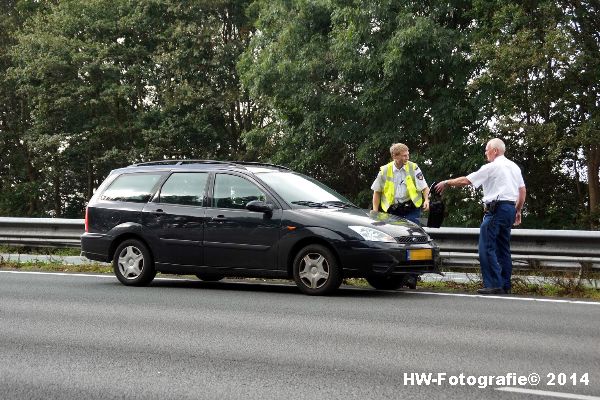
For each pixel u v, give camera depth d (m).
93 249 23.84
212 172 22.64
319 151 65.75
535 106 54.47
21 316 17.69
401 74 56.34
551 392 11.03
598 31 56.34
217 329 15.96
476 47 52.62
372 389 11.22
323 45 63.19
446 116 56.41
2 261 29.33
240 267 21.70
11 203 93.94
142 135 81.19
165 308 18.75
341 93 62.22
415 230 21.05
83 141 84.31
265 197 21.62
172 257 22.61
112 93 79.81
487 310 18.25
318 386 11.41
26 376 12.15
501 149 21.52
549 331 15.62
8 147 94.94
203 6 80.75
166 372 12.34
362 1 57.00
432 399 10.68
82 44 81.31
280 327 16.14
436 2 56.94
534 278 22.75
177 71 79.19
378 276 20.33
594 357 13.24
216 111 82.25
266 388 11.31
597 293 21.42
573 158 59.91
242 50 80.25
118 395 11.02
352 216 20.94
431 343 14.45
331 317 17.33
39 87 83.00
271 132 70.25
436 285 23.47
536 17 53.62
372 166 67.75
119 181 24.05
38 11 88.75
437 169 57.81
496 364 12.73
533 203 62.50
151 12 83.56
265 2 71.19
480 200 57.44
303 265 20.92
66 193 94.75
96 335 15.40
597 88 54.72
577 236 23.84
